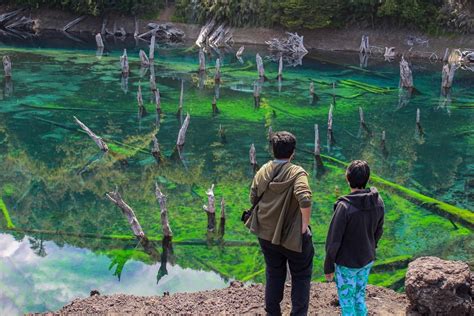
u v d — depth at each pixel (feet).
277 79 88.48
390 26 112.27
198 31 124.88
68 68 91.91
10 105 69.46
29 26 129.49
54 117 65.72
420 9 108.17
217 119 66.95
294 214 15.40
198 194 45.75
